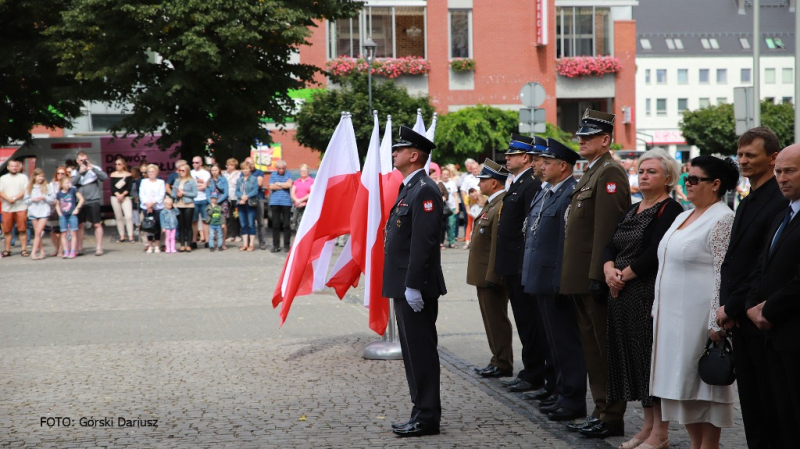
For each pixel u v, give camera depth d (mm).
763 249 4852
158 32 24500
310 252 8914
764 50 88875
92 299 13250
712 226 5309
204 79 25484
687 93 87812
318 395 7453
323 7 26406
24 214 19516
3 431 6379
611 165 6074
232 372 8367
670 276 5418
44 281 15344
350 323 11180
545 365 7465
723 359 5012
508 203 7547
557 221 6652
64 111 29516
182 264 17703
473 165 20812
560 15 42969
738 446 5871
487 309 8109
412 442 6027
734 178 5434
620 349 5812
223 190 20219
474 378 8070
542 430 6328
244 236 20172
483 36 42438
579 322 6297
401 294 6332
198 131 26156
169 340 10047
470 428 6395
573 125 45219
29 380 8078
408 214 6430
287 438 6145
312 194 8938
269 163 33281
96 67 24672
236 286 14562
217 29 23969
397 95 29891
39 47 25797
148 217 19812
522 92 16812
